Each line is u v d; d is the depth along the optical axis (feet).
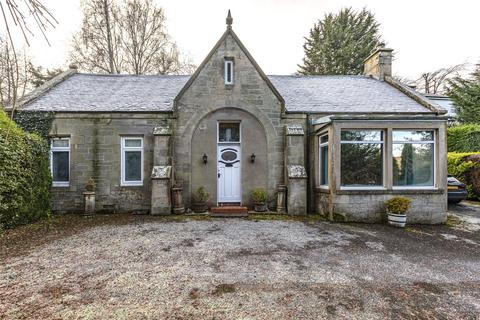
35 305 10.32
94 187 29.22
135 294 11.27
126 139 30.83
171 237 19.80
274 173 30.68
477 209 32.09
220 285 12.14
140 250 16.83
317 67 89.76
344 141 26.40
